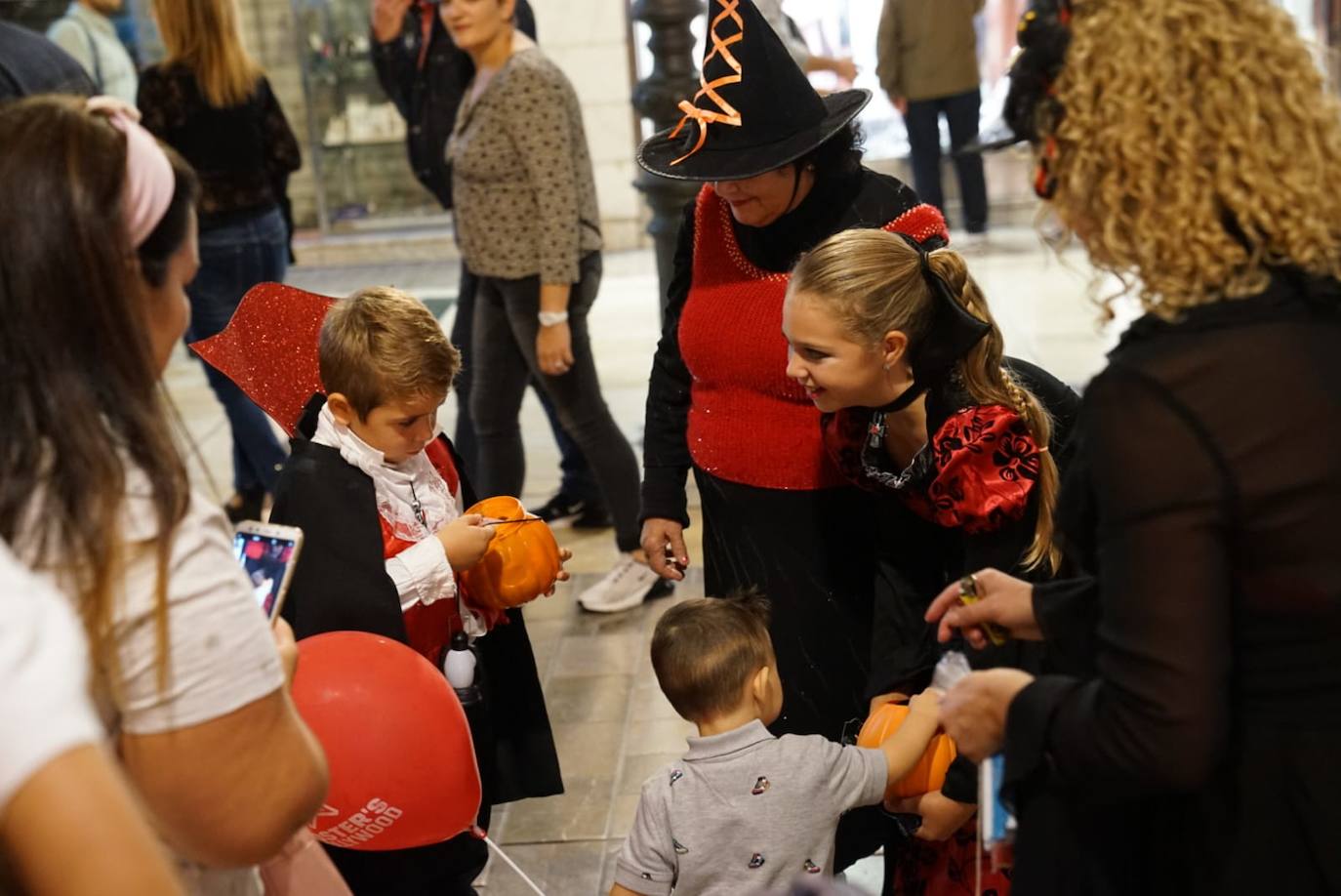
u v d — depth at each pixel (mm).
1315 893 1269
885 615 2119
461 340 4414
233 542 1715
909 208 2281
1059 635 1490
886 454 2053
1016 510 1825
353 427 2129
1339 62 1383
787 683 2400
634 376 6367
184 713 1131
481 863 2318
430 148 4309
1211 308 1239
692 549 4477
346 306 2119
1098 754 1261
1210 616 1207
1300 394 1202
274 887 1548
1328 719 1240
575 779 3158
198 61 4375
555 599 4125
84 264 1107
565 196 3748
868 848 2311
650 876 2006
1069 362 5676
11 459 1085
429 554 2102
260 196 4602
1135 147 1237
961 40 6758
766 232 2287
